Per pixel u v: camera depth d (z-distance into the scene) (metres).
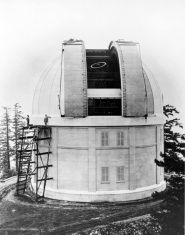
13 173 67.56
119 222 32.06
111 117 37.69
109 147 38.06
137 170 39.28
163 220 27.72
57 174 39.34
